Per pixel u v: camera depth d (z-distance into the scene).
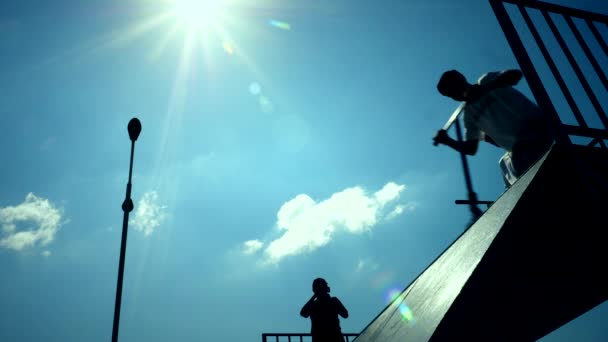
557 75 2.39
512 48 2.39
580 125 2.21
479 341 1.58
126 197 4.89
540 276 1.72
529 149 2.69
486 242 1.76
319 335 5.79
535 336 2.06
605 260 1.90
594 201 1.88
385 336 2.34
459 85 3.07
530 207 1.78
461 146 3.15
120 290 4.57
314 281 6.28
